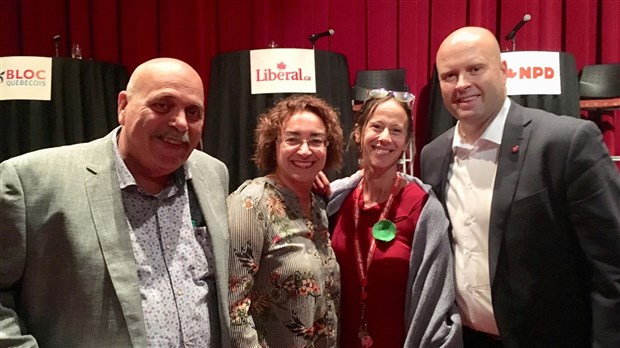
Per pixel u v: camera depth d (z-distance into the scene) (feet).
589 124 6.23
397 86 12.28
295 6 13.35
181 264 5.29
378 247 6.72
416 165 13.06
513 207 6.35
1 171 4.96
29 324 4.95
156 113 5.01
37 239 4.88
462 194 6.89
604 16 12.71
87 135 10.87
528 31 12.81
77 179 5.08
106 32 13.60
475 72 6.51
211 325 5.44
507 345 6.39
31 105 10.13
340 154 6.88
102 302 4.88
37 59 10.14
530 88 10.11
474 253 6.70
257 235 6.06
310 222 6.54
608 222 5.98
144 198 5.28
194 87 5.19
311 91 9.89
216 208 5.80
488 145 6.75
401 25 13.16
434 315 6.41
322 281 6.38
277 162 6.65
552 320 6.41
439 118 10.84
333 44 13.43
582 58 12.78
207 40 13.48
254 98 9.78
